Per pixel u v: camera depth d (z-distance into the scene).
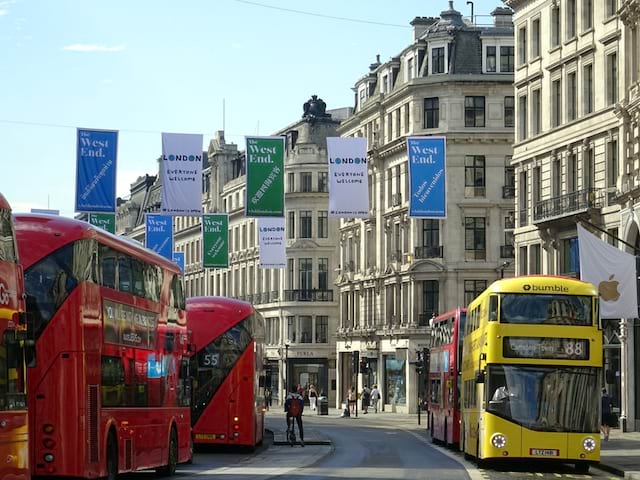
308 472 36.22
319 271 130.12
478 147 100.12
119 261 29.19
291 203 131.50
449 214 100.12
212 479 32.81
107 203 50.09
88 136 50.16
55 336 25.77
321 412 105.19
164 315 34.34
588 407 36.38
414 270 101.88
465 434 42.97
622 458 42.69
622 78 64.12
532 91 77.06
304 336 129.62
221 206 154.25
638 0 60.34
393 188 108.88
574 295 36.81
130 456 29.75
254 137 51.31
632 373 61.69
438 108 101.62
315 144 131.50
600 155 67.12
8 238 21.42
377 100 111.62
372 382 112.62
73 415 25.72
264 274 138.62
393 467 39.06
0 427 20.38
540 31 76.19
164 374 34.16
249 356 45.81
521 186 78.75
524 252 78.19
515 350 36.56
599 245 48.75
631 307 48.47
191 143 51.78
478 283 100.19
